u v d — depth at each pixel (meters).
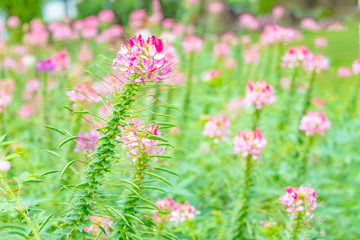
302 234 2.57
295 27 16.53
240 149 2.92
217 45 7.12
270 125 4.28
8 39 8.02
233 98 5.39
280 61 5.09
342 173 4.44
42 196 2.91
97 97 3.01
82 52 6.30
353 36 13.23
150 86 1.82
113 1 12.52
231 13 16.19
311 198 2.44
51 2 13.89
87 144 2.61
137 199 2.04
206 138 4.15
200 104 5.54
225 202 3.71
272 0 17.02
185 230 2.74
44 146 3.61
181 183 3.54
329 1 18.34
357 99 5.12
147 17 8.17
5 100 3.13
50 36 9.38
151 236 2.60
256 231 2.90
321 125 3.62
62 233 1.80
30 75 6.73
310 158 4.34
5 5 12.09
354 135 4.51
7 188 1.79
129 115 1.85
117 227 1.96
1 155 1.87
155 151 2.06
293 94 4.23
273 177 3.73
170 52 3.99
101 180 1.92
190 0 7.79
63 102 4.09
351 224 3.62
